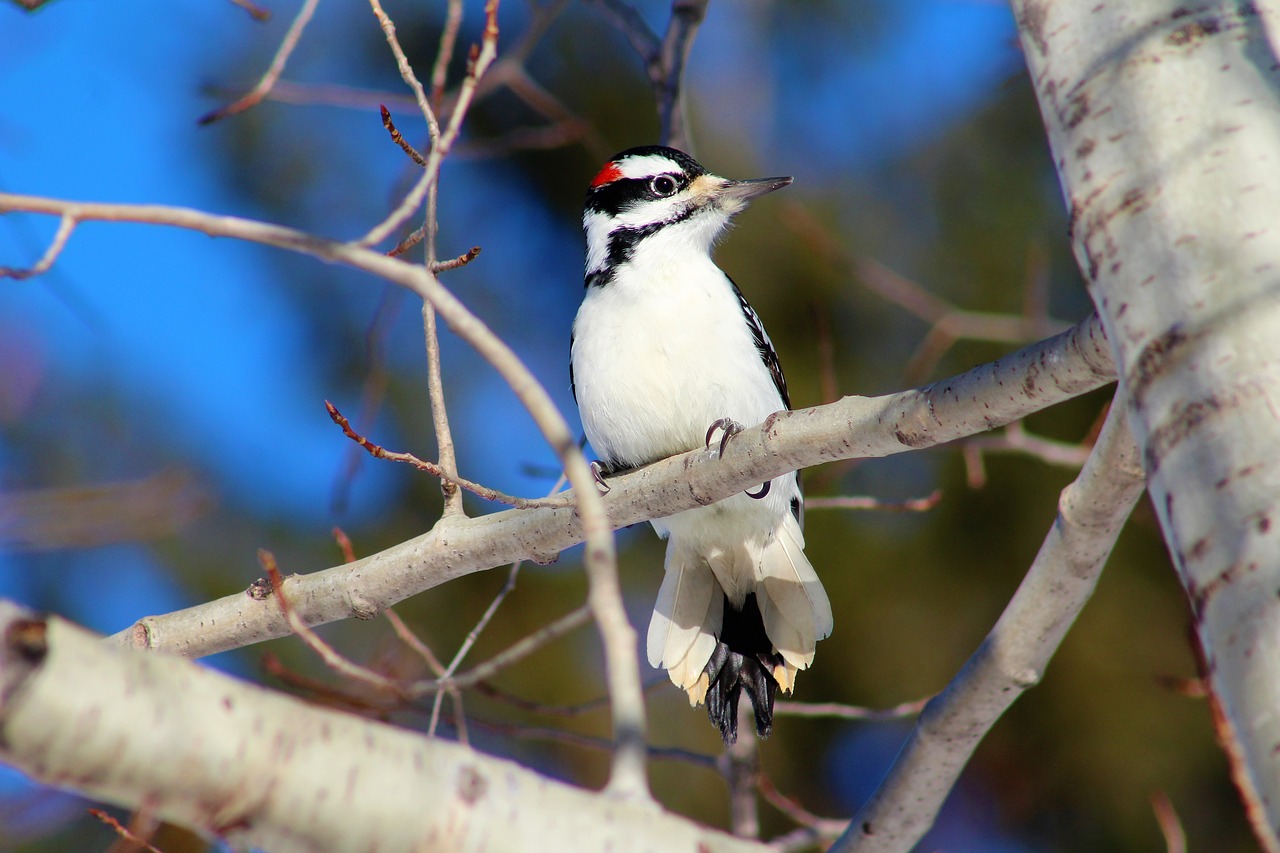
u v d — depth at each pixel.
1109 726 15.76
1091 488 6.35
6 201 4.44
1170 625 15.96
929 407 6.59
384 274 4.46
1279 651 3.21
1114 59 4.26
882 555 16.34
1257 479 3.40
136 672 3.61
